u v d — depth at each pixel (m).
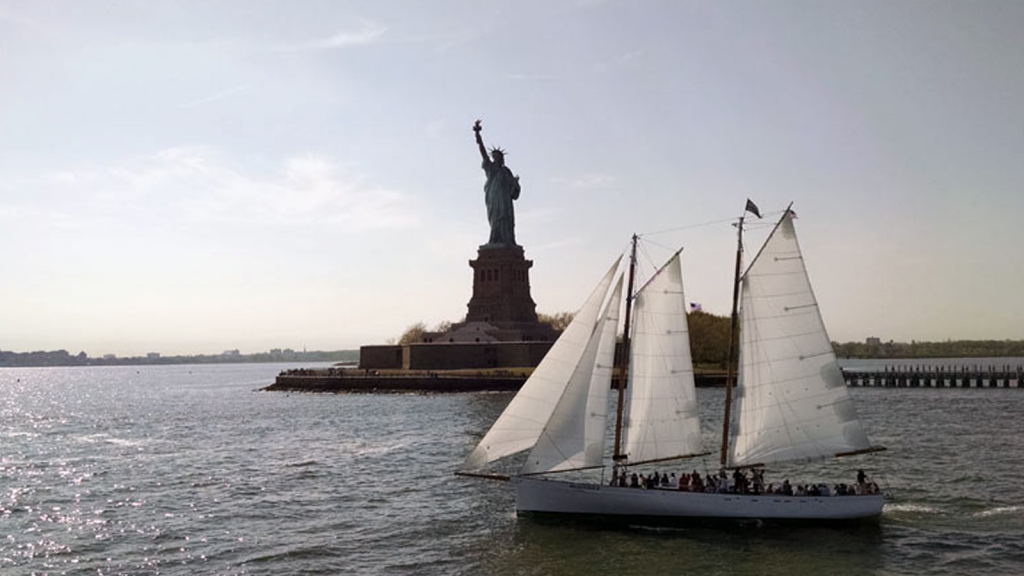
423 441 99.50
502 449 55.22
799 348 55.12
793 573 44.47
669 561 46.69
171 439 113.50
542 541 51.00
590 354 55.50
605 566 46.03
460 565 46.78
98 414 171.25
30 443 113.31
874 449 54.47
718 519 53.78
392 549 50.34
